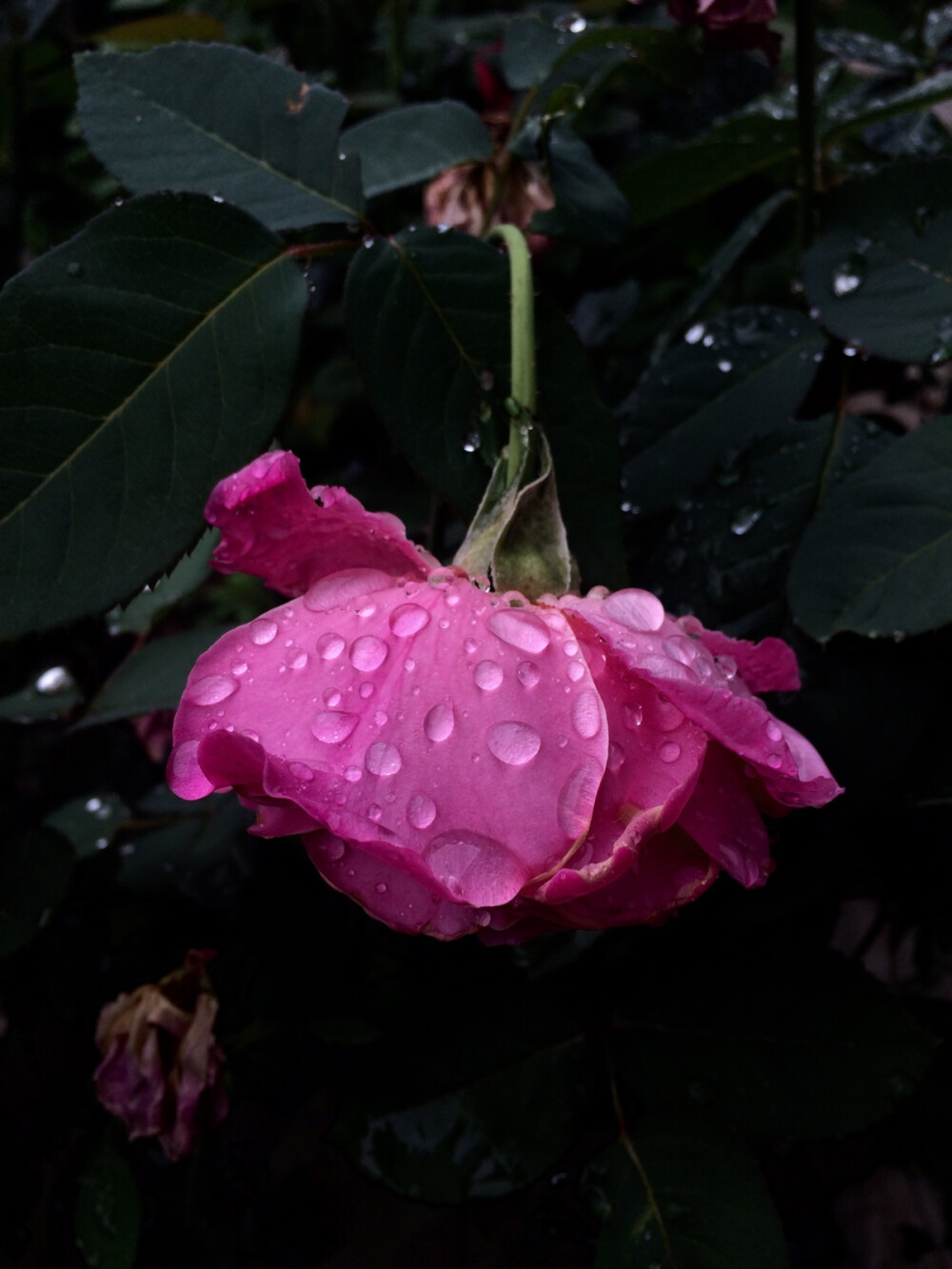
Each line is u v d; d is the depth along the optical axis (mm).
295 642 202
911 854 270
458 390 237
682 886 199
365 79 426
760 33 273
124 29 367
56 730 381
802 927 267
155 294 223
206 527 220
